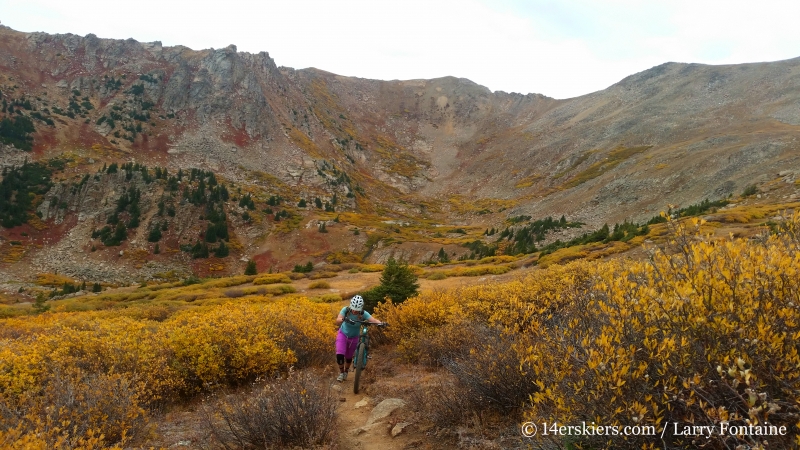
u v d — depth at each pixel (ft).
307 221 397.39
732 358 8.59
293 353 26.43
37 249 312.09
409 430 16.46
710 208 219.61
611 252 120.57
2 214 325.01
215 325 27.43
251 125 597.11
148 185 387.14
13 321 57.82
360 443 16.19
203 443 16.26
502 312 24.64
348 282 164.45
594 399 9.59
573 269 41.42
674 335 9.26
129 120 515.09
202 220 368.89
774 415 8.35
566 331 11.96
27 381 18.97
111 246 325.62
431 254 327.26
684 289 9.81
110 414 15.64
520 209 489.26
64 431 12.80
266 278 183.93
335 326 34.50
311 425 15.98
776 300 9.42
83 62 583.17
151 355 23.36
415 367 26.71
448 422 15.87
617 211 354.13
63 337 25.44
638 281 12.46
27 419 14.03
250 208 404.98
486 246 318.45
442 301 36.14
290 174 551.59
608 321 11.27
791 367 8.17
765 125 447.01
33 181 366.63
